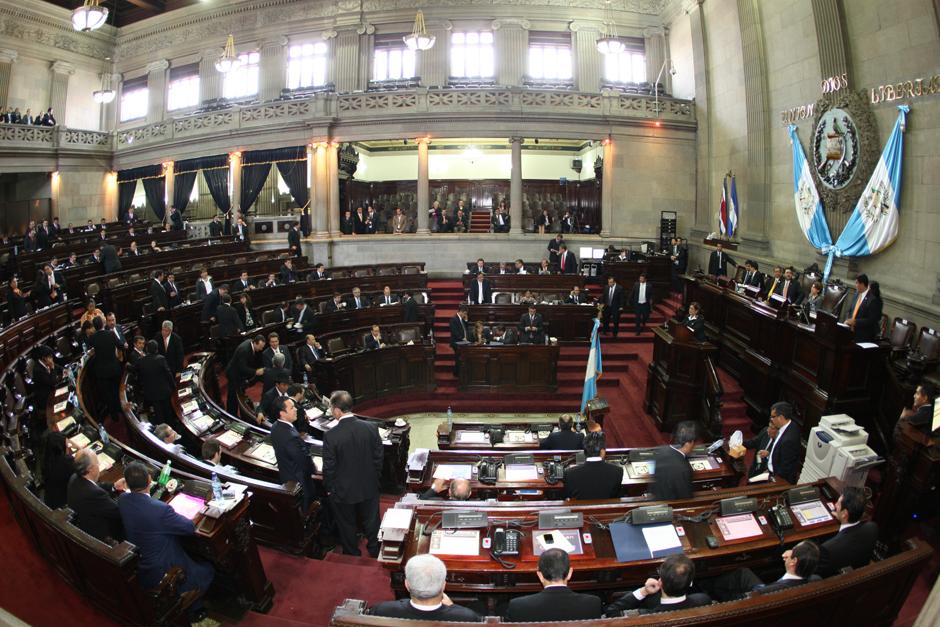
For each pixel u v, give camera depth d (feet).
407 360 46.14
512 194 73.05
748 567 17.69
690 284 50.65
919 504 21.36
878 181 43.80
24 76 90.89
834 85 47.78
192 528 16.28
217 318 42.96
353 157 84.89
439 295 66.44
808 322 34.94
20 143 82.28
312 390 34.45
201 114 81.71
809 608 13.26
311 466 23.41
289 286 56.54
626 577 16.63
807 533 17.79
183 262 63.10
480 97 71.05
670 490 19.60
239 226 76.84
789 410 23.32
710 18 68.74
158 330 44.70
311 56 86.69
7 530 19.79
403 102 71.61
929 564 20.62
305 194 76.48
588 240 72.90
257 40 88.43
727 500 18.08
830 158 48.29
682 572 13.34
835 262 49.55
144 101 98.78
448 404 45.80
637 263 63.21
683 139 73.10
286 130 75.15
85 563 15.40
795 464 23.02
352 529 22.30
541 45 82.02
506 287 60.44
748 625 12.67
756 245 60.18
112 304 48.85
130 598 14.88
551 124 71.72
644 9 81.15
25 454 23.91
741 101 63.10
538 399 46.21
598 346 38.55
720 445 25.26
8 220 89.61
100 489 17.04
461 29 82.28
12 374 32.37
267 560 20.72
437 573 12.63
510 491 22.21
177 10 91.50
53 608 16.25
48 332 43.73
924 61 40.24
